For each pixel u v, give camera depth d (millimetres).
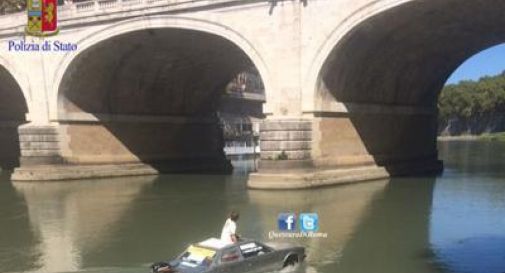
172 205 32156
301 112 36219
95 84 46625
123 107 49656
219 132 59875
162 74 49844
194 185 41656
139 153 50562
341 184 38594
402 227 24922
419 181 42094
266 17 36625
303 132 35812
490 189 37750
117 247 22094
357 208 29766
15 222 27531
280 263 17531
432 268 18406
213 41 44250
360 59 38500
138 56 46062
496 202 32094
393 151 46469
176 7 39125
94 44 42844
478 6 33844
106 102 48250
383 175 43406
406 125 48281
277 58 36406
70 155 45781
